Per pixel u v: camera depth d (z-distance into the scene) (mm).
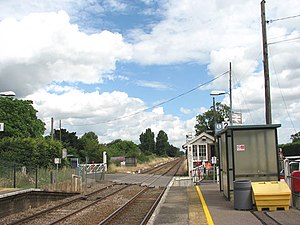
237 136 16188
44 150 39188
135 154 88438
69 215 17141
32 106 61094
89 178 42219
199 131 76188
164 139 168500
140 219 15977
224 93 31844
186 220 13047
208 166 39469
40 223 15641
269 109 20906
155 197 24688
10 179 23438
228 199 17359
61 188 27344
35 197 20969
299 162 17328
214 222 12172
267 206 13766
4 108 57562
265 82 21203
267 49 21484
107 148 76500
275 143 16078
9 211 17797
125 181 40625
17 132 57406
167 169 66062
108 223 15008
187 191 23016
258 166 16031
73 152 61844
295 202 14508
